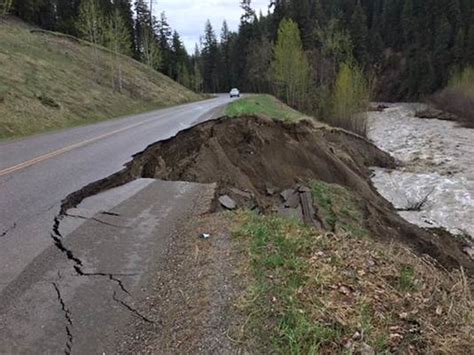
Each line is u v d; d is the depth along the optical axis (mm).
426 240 11664
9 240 5480
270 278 4262
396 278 4367
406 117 50000
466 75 55812
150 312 3941
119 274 4652
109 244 5480
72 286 4359
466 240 12672
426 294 4086
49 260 4930
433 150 27062
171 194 8070
